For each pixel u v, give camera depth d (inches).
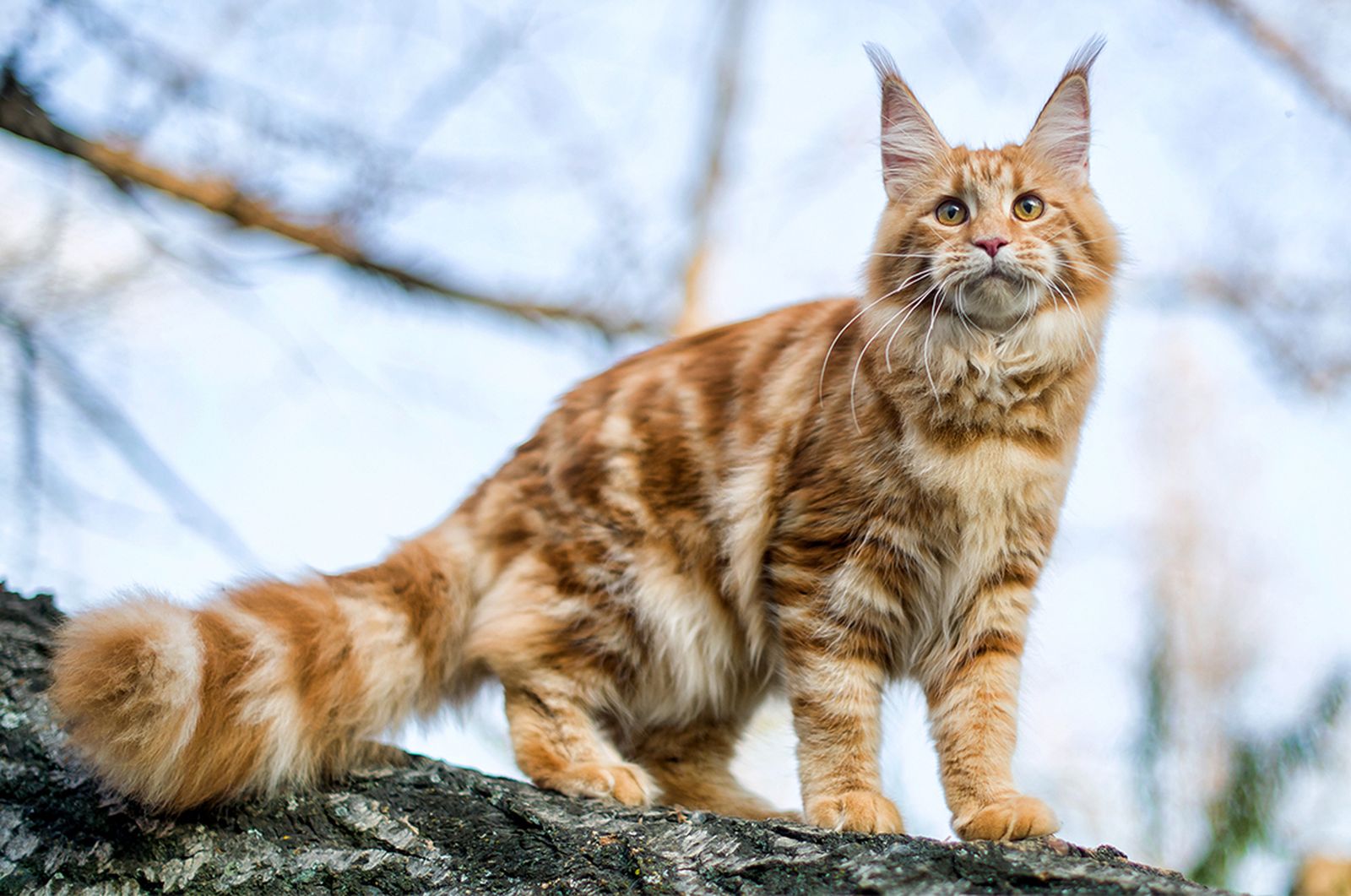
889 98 143.5
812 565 130.3
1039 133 140.1
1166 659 178.5
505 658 138.9
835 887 86.6
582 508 141.4
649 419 143.1
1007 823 108.6
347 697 127.0
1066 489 131.5
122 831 108.1
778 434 136.8
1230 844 145.4
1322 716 149.2
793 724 131.3
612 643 140.6
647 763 150.6
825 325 144.6
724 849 95.2
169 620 111.5
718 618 142.8
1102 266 137.2
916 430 127.0
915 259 134.0
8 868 105.9
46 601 133.2
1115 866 86.9
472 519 148.5
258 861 105.4
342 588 134.2
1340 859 141.3
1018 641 129.0
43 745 114.0
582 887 94.7
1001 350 128.0
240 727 114.6
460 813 109.0
